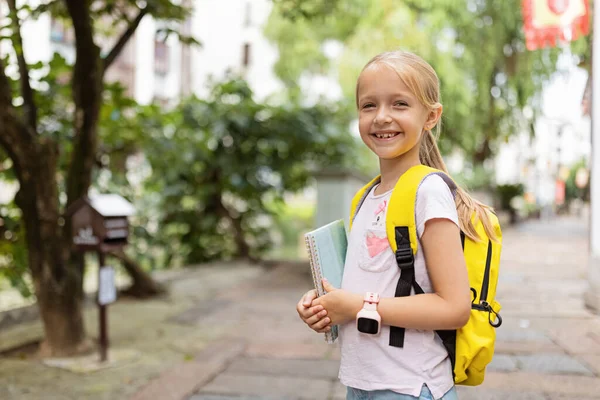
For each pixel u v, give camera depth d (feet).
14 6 12.92
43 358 13.17
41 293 13.28
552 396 10.55
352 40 42.45
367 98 4.39
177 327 16.48
